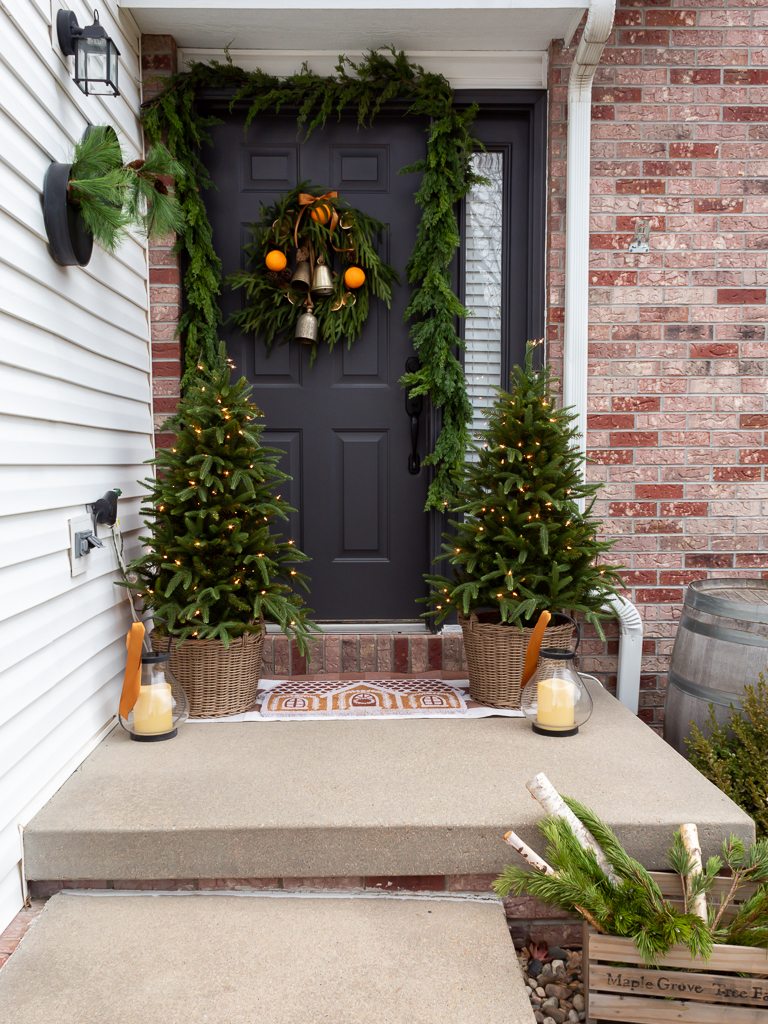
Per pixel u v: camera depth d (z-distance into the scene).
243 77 2.67
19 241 1.64
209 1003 1.34
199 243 2.66
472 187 2.88
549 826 1.58
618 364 2.78
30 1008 1.32
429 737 2.19
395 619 2.94
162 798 1.79
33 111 1.72
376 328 2.87
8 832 1.59
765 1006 1.45
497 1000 1.36
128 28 2.48
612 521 2.82
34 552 1.70
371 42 2.65
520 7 2.42
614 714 2.41
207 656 2.29
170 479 2.31
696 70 2.70
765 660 2.20
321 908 1.65
